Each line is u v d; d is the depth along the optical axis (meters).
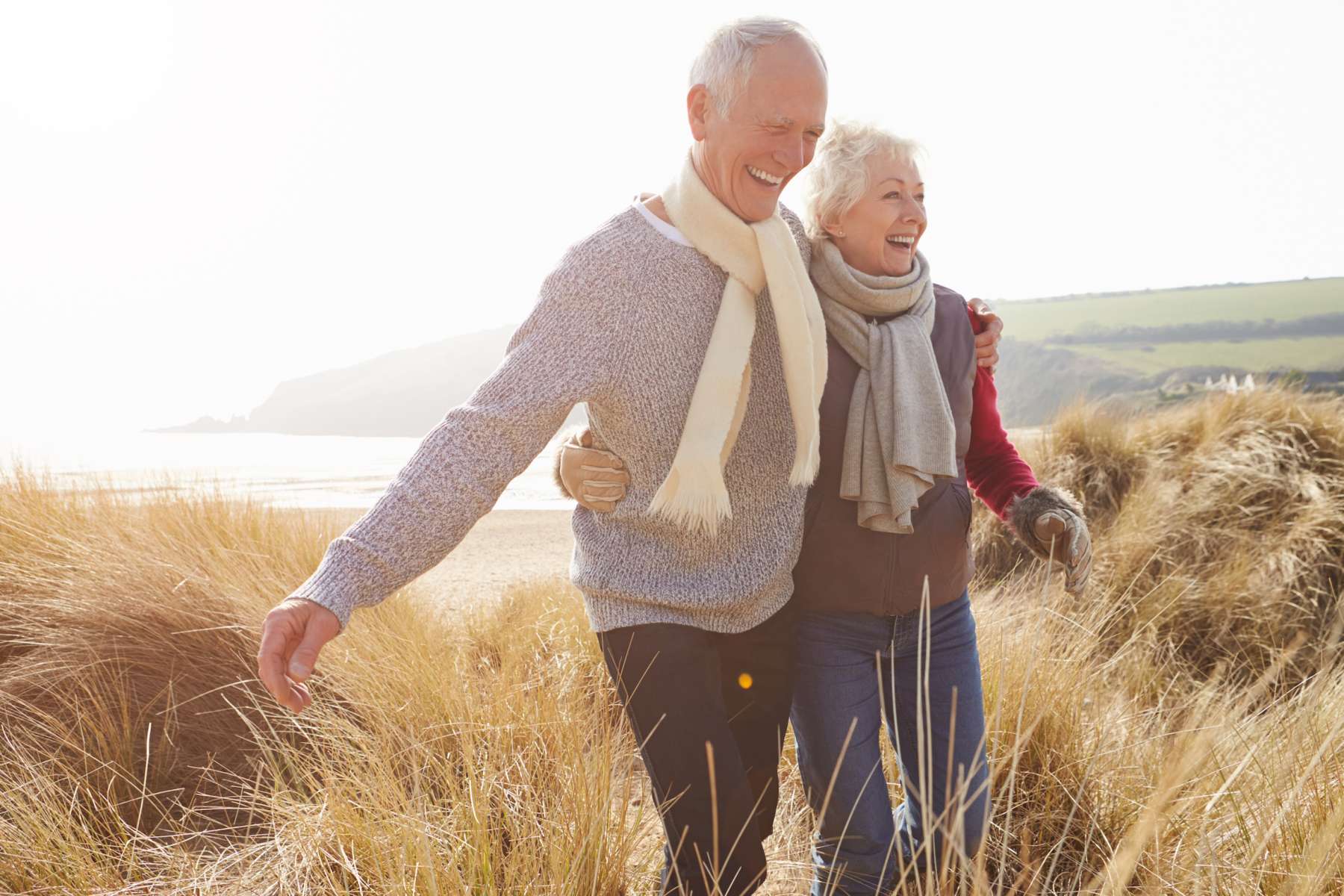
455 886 1.74
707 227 1.63
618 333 1.61
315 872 2.02
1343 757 1.90
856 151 1.90
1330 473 5.13
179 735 2.78
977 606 3.78
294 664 1.32
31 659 3.01
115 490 4.54
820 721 1.89
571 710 2.74
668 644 1.65
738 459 1.74
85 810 2.40
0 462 4.44
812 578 1.88
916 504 1.79
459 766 2.45
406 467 1.51
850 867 1.84
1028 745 2.34
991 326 2.09
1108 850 1.97
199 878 2.09
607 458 1.71
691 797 1.58
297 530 4.38
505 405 1.54
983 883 1.49
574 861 1.85
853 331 1.87
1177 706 2.91
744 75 1.58
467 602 4.95
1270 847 1.67
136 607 3.13
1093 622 3.74
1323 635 3.96
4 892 2.01
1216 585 4.28
